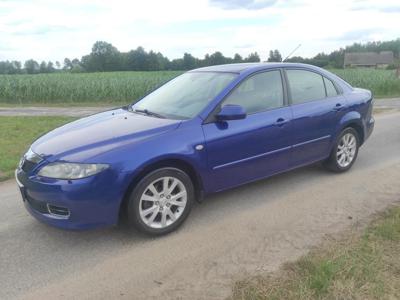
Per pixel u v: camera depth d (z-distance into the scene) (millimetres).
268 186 5395
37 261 3686
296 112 5062
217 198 5012
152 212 3990
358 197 4957
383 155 6914
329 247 3672
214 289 3150
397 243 3648
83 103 21203
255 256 3623
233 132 4418
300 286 3029
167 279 3326
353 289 2975
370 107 6223
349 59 71750
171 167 4031
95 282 3330
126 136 3965
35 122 11797
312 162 5461
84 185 3609
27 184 3852
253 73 4812
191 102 4594
